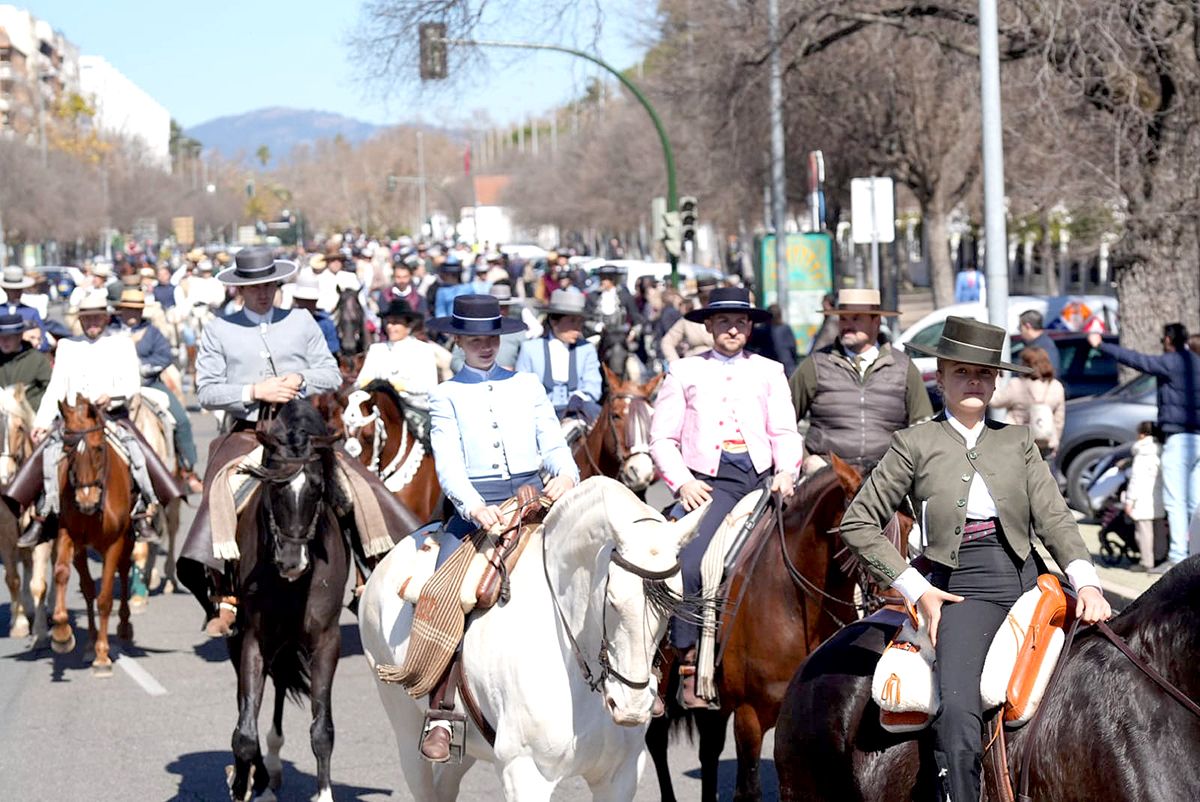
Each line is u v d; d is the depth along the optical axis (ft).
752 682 22.57
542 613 18.56
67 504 35.60
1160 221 54.49
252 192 399.03
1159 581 15.83
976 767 15.47
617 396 37.81
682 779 27.45
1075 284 148.25
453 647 19.31
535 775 18.44
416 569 20.62
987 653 15.84
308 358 27.71
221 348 27.20
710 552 23.08
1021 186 73.36
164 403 43.19
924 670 15.99
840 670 17.37
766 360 24.73
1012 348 52.13
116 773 27.84
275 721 26.12
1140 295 55.57
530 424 20.75
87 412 35.12
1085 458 52.24
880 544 16.53
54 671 36.11
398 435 37.91
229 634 25.63
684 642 22.84
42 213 241.14
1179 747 14.78
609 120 239.09
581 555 17.78
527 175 333.01
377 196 521.65
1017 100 69.87
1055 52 53.11
